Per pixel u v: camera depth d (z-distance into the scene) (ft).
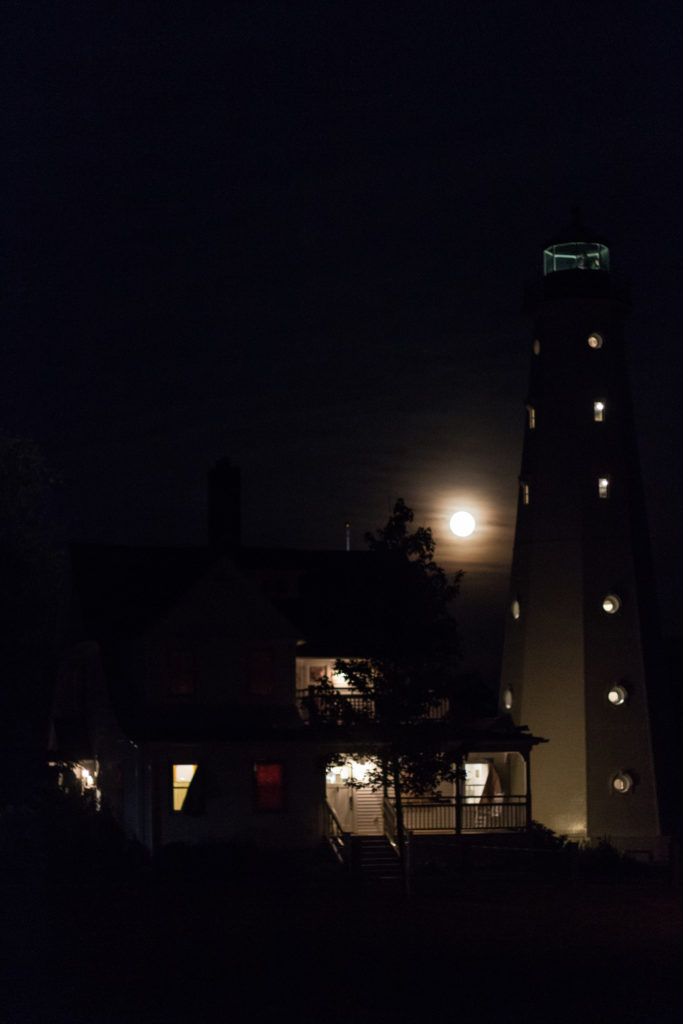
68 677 175.63
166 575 171.01
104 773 161.58
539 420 177.99
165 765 145.38
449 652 135.03
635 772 165.68
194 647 153.99
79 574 171.94
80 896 117.39
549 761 167.43
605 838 163.73
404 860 125.49
